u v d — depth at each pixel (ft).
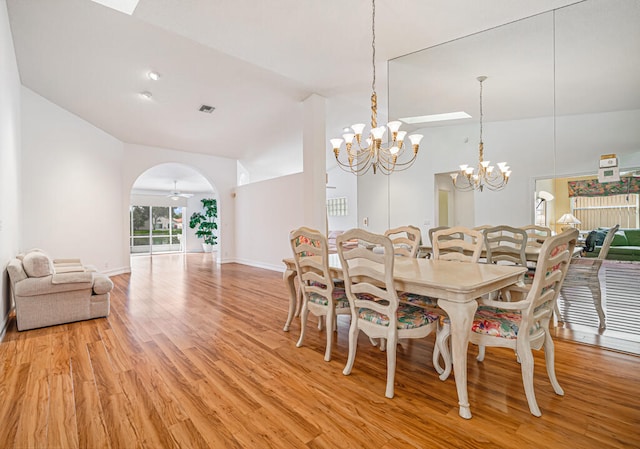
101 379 6.81
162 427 5.21
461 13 9.68
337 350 8.40
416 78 12.54
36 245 14.69
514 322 6.00
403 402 5.91
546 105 10.15
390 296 6.23
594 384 6.53
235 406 5.80
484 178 11.55
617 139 9.09
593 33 9.29
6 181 10.07
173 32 10.57
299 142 23.18
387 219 14.75
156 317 11.30
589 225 9.46
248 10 9.23
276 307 12.64
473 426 5.19
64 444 4.80
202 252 38.96
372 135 9.36
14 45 11.01
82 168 17.29
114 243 19.90
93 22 10.16
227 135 21.35
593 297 9.28
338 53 11.97
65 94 14.79
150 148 22.13
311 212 16.19
